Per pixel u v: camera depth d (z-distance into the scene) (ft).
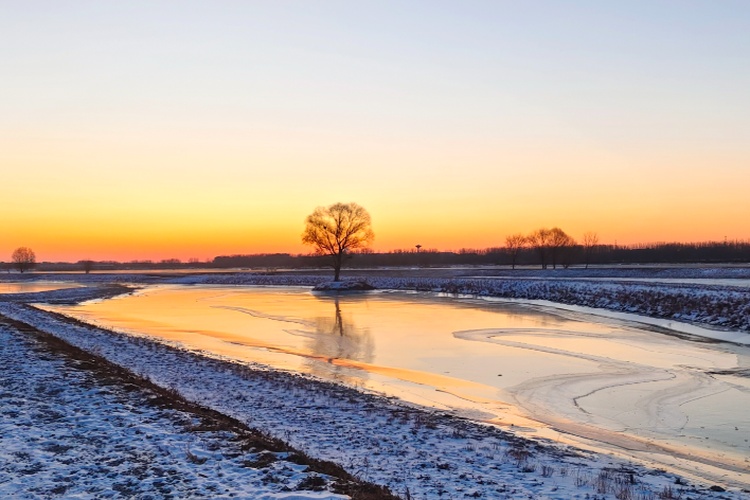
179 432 41.39
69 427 42.22
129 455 36.32
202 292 275.80
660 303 138.41
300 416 51.44
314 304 195.52
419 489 33.71
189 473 33.22
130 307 189.78
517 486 34.81
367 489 31.73
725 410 58.49
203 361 79.66
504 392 66.69
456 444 44.45
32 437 39.58
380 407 56.08
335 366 82.28
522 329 119.85
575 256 448.24
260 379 67.51
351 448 42.37
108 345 90.74
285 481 32.12
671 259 502.38
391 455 40.96
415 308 174.60
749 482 39.06
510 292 210.79
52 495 29.96
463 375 75.92
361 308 176.76
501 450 43.09
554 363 83.20
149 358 80.59
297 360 87.15
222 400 56.80
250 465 34.76
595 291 171.32
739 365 79.92
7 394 51.55
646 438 50.01
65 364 66.90
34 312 147.13
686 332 110.42
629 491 34.04
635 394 65.05
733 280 225.15
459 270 423.23
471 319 140.87
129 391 54.13
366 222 304.50
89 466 34.30
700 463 43.37
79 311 174.60
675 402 61.57
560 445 46.21
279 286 326.24
